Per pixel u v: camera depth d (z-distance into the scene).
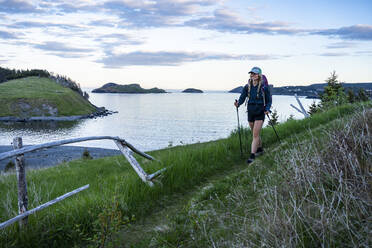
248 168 5.63
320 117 11.08
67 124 115.19
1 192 5.60
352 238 2.39
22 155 3.22
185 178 5.48
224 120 138.62
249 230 2.93
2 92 144.88
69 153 45.00
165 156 6.59
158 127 108.31
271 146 7.54
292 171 3.91
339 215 2.71
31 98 137.12
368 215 2.56
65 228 3.48
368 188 2.89
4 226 2.97
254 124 6.55
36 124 112.06
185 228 3.47
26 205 3.28
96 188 5.23
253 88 6.45
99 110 178.00
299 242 2.47
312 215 2.82
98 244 3.14
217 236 3.09
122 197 4.21
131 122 127.25
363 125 4.04
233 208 3.83
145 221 3.98
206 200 4.35
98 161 10.23
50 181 6.77
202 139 72.62
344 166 3.34
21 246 3.14
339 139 3.95
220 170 6.27
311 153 4.25
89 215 3.72
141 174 4.95
